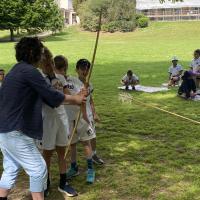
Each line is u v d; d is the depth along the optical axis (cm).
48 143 551
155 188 604
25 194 588
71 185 614
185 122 1005
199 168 684
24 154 454
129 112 1127
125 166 693
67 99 475
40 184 459
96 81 1736
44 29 6250
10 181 469
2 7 5594
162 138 872
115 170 674
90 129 625
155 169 681
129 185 612
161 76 1897
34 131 459
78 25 6856
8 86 451
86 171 670
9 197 578
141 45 4062
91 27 6397
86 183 620
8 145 454
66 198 570
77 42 4772
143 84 1659
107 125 981
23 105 452
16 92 448
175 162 710
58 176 650
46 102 474
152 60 2700
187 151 779
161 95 1392
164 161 720
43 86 454
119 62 2567
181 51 3353
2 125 452
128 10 6172
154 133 909
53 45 4200
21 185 618
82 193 587
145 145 816
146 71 2095
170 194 583
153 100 1305
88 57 2944
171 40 5106
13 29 5909
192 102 1271
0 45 4453
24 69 452
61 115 554
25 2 5781
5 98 451
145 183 621
